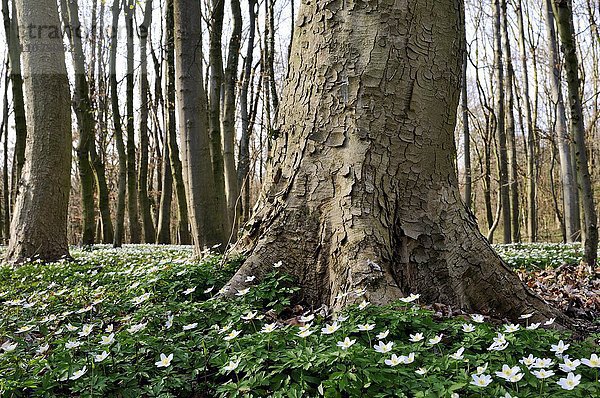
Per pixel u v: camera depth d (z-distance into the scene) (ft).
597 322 13.50
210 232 24.81
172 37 40.22
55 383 8.53
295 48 14.11
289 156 13.67
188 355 9.02
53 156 29.22
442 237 12.66
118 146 53.52
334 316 10.53
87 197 45.37
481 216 128.16
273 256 12.96
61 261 26.68
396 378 7.38
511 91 55.98
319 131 13.20
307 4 13.89
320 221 12.74
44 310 13.74
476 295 12.64
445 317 10.89
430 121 13.08
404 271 12.23
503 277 12.93
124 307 12.48
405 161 12.78
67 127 29.96
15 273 23.80
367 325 8.84
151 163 98.37
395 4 13.00
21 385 8.24
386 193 12.52
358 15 13.12
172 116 54.19
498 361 8.03
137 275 16.76
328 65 13.25
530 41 69.92
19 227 28.66
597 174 88.33
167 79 50.90
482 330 8.85
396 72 12.89
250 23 54.24
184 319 10.48
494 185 105.81
